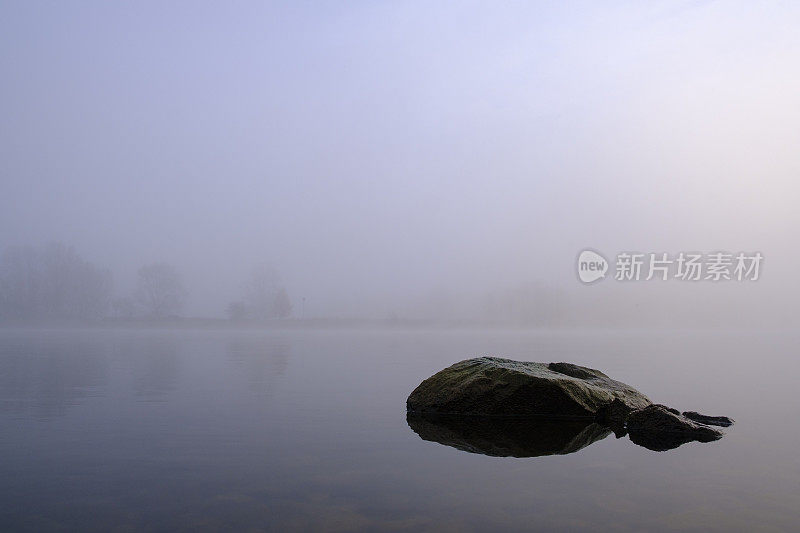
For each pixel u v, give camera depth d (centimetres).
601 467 673
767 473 647
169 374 1719
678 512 514
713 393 1331
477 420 1010
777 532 468
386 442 809
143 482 605
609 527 478
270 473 642
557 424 975
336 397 1253
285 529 471
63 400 1188
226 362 2181
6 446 771
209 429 892
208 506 527
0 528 473
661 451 761
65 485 593
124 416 1002
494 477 629
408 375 1719
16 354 2595
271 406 1123
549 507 527
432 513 510
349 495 562
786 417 1028
